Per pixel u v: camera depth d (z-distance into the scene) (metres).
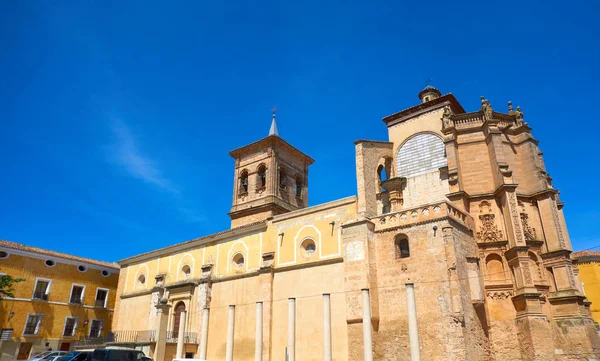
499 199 32.97
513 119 37.06
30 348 48.16
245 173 54.62
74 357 30.64
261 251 38.97
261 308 35.44
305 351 32.31
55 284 51.84
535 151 35.19
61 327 51.16
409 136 40.53
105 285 56.84
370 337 28.47
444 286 27.33
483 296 29.70
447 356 25.92
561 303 30.06
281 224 38.25
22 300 48.62
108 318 56.06
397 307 29.00
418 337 27.23
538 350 27.47
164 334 37.91
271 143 52.50
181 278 46.00
